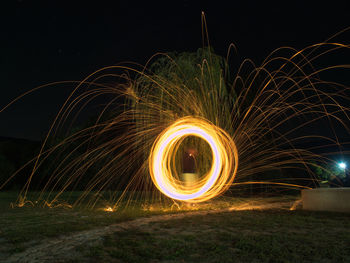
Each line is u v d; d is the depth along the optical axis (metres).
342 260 4.40
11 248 5.19
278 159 19.50
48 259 4.61
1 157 21.55
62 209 10.79
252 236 5.77
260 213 8.94
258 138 17.62
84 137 22.84
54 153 21.98
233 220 7.62
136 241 5.50
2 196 16.38
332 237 5.75
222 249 5.00
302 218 7.88
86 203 12.95
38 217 8.70
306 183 19.88
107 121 22.11
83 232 6.35
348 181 19.22
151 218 8.13
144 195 16.77
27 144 23.39
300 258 4.52
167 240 5.49
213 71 14.91
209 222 7.36
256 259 4.50
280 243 5.34
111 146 22.16
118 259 4.61
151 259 4.55
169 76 14.77
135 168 20.45
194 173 12.47
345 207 9.12
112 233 6.23
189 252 4.86
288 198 15.14
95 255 4.79
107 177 21.42
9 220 8.16
